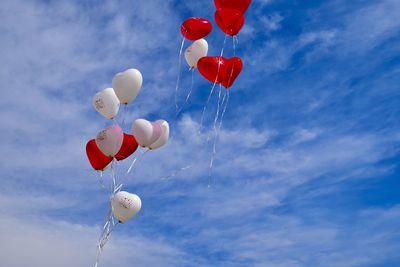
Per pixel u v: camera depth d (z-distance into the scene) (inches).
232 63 257.6
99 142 245.8
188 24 267.3
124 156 256.2
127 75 249.6
